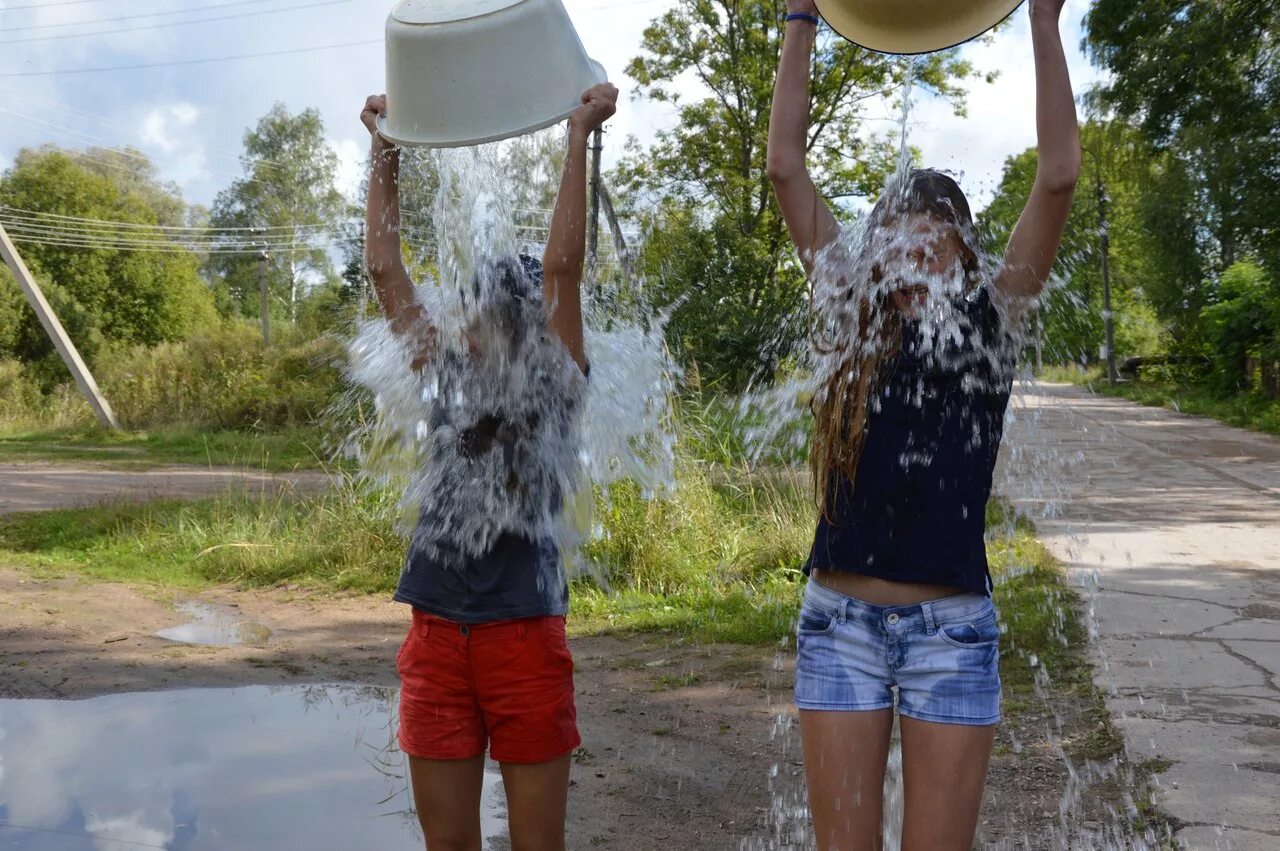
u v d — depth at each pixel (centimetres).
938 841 210
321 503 946
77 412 2800
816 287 238
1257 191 2258
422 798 248
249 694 513
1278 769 370
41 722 464
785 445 890
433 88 255
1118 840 319
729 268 2245
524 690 240
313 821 353
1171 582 695
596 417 275
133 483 1509
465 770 247
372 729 455
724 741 432
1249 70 2256
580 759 411
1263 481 1316
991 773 375
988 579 218
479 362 250
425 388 260
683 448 828
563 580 253
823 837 218
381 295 271
